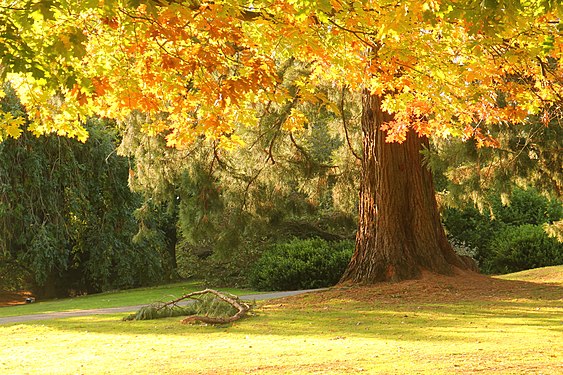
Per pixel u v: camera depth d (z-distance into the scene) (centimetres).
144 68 826
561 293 1491
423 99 924
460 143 1691
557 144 1766
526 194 2731
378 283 1628
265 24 725
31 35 660
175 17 627
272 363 817
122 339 1121
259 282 2383
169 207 2108
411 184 1661
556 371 655
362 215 1697
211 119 859
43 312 1736
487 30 532
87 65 847
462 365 725
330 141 2623
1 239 2278
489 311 1282
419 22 774
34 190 2333
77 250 2653
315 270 2312
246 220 2062
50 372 829
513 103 1189
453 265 1694
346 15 696
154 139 1922
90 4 592
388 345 929
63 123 825
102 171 2512
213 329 1208
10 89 2139
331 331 1109
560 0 525
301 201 2092
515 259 2420
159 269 2775
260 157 1962
